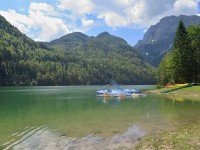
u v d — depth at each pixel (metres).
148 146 18.72
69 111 41.94
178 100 58.78
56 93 108.31
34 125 29.16
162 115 34.72
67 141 21.41
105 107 47.31
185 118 31.58
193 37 105.88
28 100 68.69
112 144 20.09
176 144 18.53
